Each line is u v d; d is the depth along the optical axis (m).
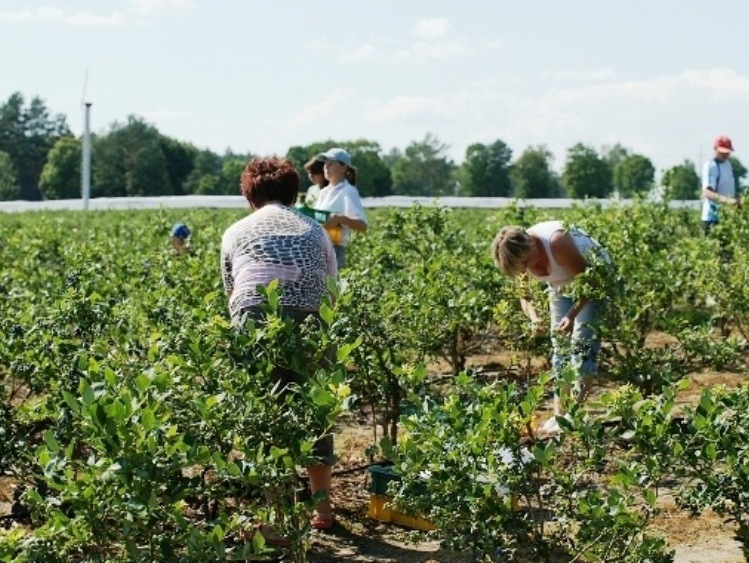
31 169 131.00
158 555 4.57
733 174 15.16
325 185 11.17
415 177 105.44
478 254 12.28
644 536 4.83
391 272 11.02
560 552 5.78
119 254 14.88
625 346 8.07
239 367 5.22
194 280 9.98
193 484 4.50
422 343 8.30
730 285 10.60
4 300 9.37
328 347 5.54
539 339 9.18
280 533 5.00
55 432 5.74
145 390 4.53
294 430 4.99
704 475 5.14
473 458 4.84
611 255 8.69
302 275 6.36
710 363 8.72
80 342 6.90
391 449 5.02
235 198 55.53
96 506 4.32
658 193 16.12
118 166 105.81
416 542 5.24
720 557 6.14
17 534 4.50
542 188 89.62
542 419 8.81
